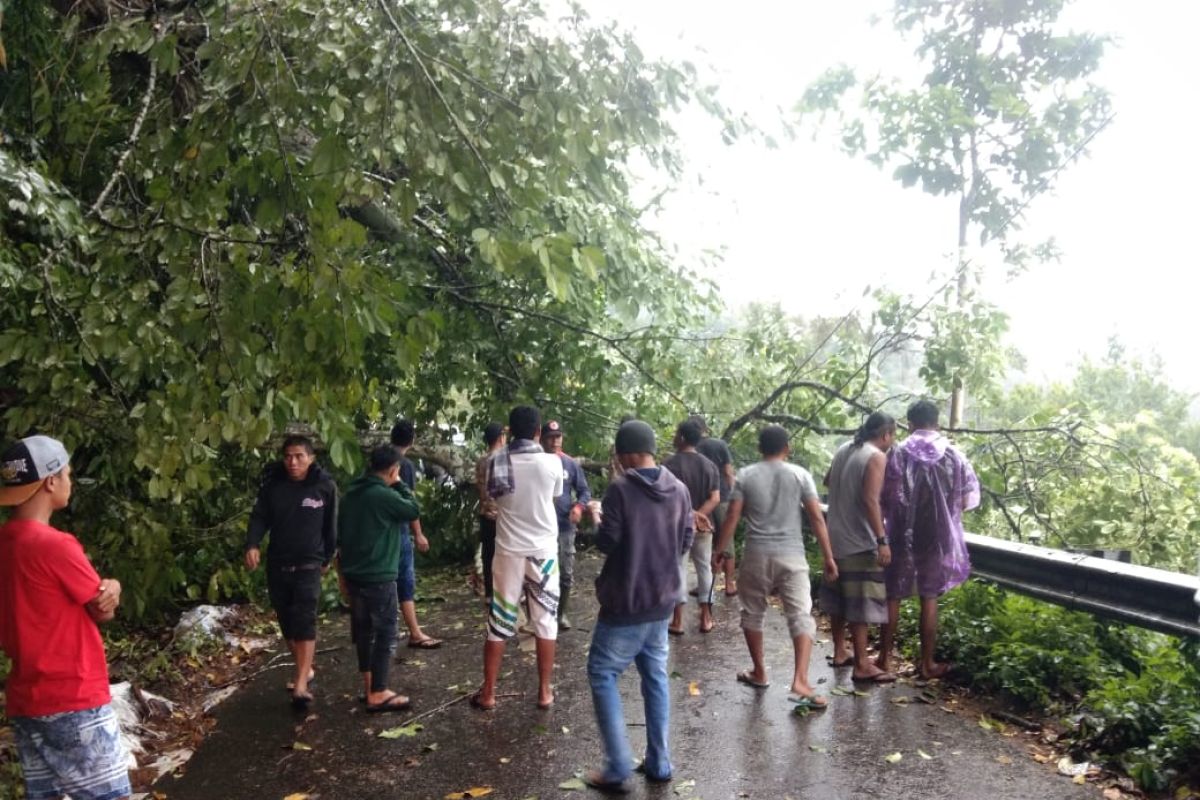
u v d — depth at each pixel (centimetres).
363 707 614
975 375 934
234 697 646
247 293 485
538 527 592
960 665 618
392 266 882
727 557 901
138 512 693
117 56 695
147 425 529
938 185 1249
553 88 488
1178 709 468
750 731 541
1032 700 557
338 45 470
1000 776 468
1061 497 934
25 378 570
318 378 493
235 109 505
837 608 633
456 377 1018
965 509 625
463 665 703
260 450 896
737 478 609
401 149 471
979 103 1271
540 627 593
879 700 587
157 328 493
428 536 1134
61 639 353
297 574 609
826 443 1130
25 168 507
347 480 1052
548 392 1075
